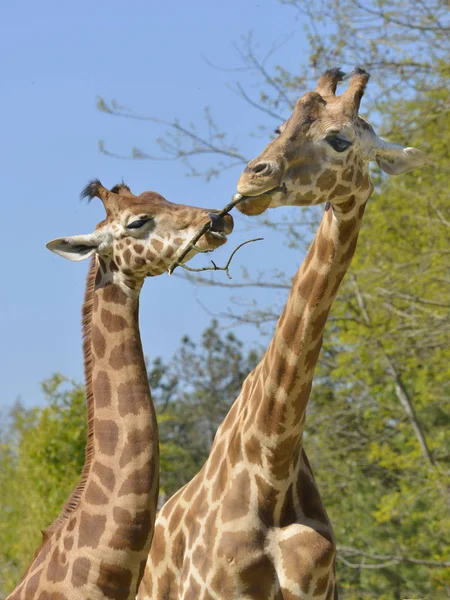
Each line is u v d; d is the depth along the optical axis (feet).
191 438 174.70
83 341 34.96
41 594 32.24
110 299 34.73
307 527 34.19
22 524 95.61
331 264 33.14
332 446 101.96
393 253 88.89
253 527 34.27
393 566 101.24
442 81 82.12
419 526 101.45
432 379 94.94
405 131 82.99
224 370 177.88
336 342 91.91
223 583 34.09
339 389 102.53
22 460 91.86
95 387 34.06
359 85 31.71
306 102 31.07
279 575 33.83
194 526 35.78
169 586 36.78
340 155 30.78
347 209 32.27
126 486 32.65
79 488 33.88
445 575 89.20
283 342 33.88
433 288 85.66
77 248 34.91
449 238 85.40
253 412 34.81
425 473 91.86
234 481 35.04
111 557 32.09
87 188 35.63
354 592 104.17
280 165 30.04
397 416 100.53
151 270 34.60
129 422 33.37
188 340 180.24
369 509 102.42
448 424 107.14
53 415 83.30
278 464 34.24
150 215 34.40
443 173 84.38
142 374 34.19
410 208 88.33
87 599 31.78
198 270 33.76
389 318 86.94
